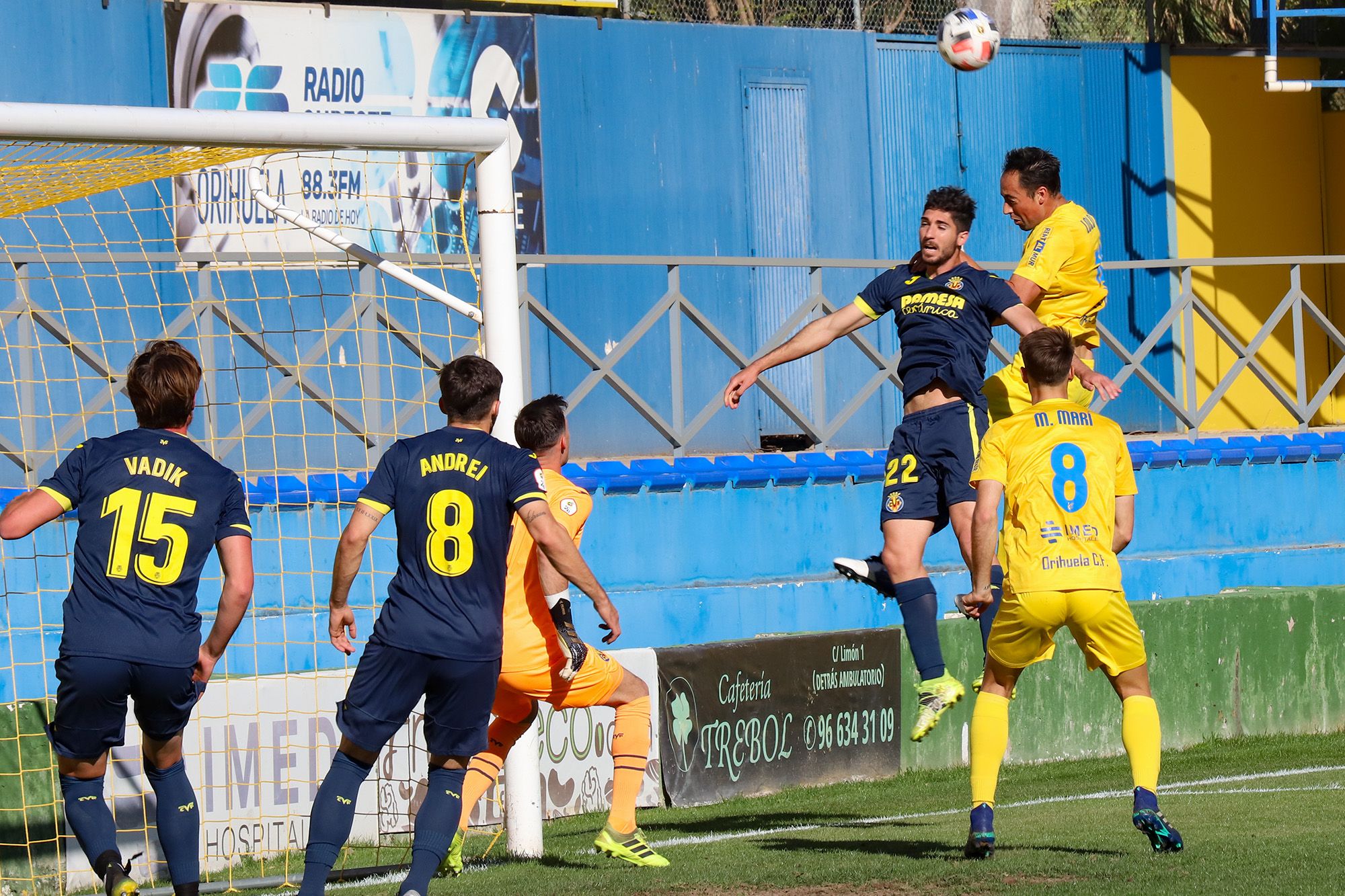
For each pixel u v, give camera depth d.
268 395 44.75
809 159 56.81
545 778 33.69
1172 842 20.95
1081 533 21.02
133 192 45.69
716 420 54.38
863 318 25.73
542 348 51.62
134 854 28.45
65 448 41.97
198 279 43.28
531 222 51.72
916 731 24.20
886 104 58.56
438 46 50.41
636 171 53.69
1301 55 65.12
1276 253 65.19
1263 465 52.62
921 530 24.94
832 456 47.91
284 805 31.12
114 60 46.31
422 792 32.06
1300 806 27.52
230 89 47.78
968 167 59.88
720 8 58.91
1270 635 43.66
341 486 41.00
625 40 53.50
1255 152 64.88
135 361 21.05
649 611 44.53
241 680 30.91
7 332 39.66
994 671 21.91
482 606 19.70
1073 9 63.50
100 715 20.00
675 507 45.44
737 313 55.25
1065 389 21.72
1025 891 18.81
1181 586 50.66
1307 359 65.31
